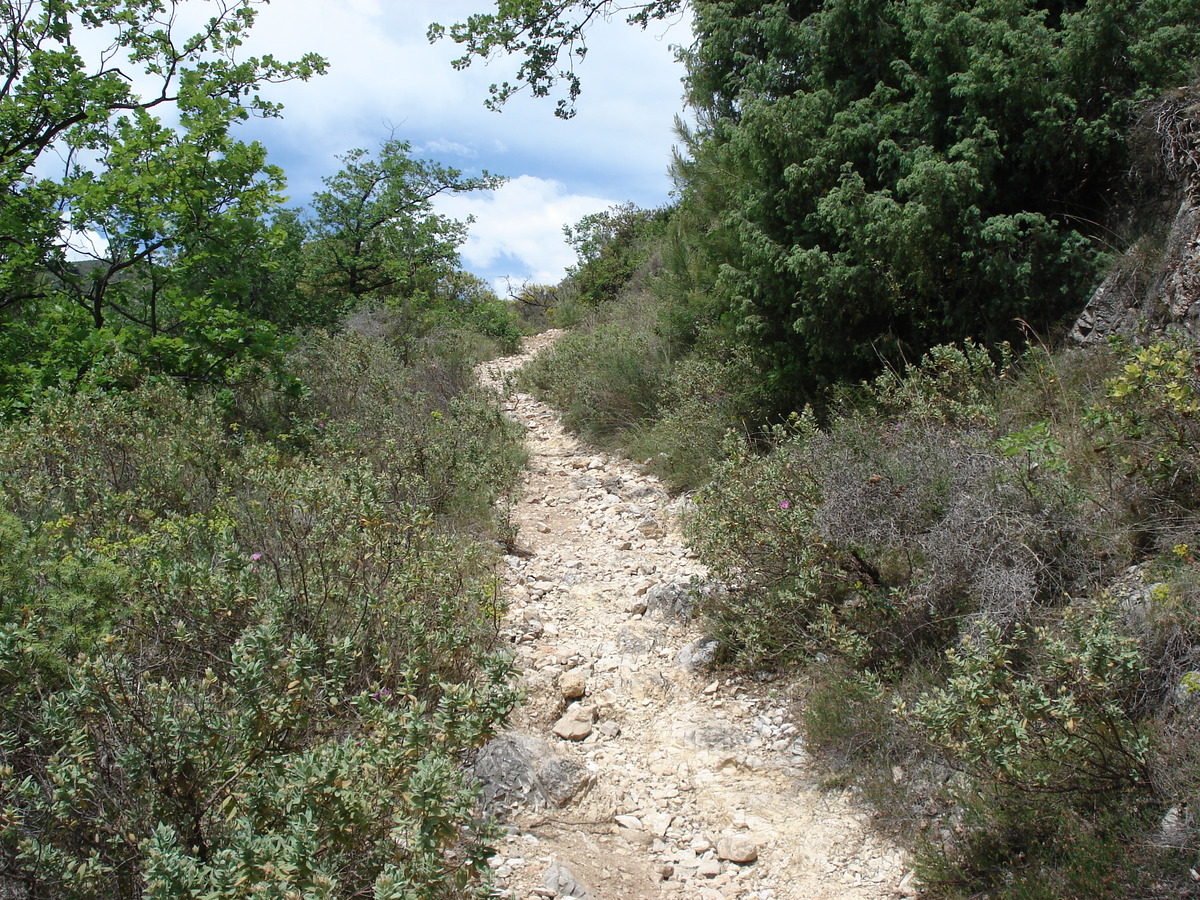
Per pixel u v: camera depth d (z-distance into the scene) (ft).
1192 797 8.22
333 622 12.01
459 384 35.70
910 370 17.08
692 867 10.37
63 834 7.45
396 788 7.73
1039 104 19.35
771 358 24.11
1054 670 9.33
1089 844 8.43
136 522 14.85
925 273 19.72
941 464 14.32
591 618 17.13
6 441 16.74
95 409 18.75
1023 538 12.50
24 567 10.67
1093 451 13.46
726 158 26.37
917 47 20.93
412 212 55.98
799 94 22.67
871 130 21.27
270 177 26.35
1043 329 19.34
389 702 11.30
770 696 13.84
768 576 15.06
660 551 20.57
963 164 18.67
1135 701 9.77
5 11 27.73
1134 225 18.99
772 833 10.80
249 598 10.75
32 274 25.88
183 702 8.60
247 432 23.17
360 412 26.68
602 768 12.30
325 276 54.13
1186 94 17.40
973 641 11.46
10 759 8.46
